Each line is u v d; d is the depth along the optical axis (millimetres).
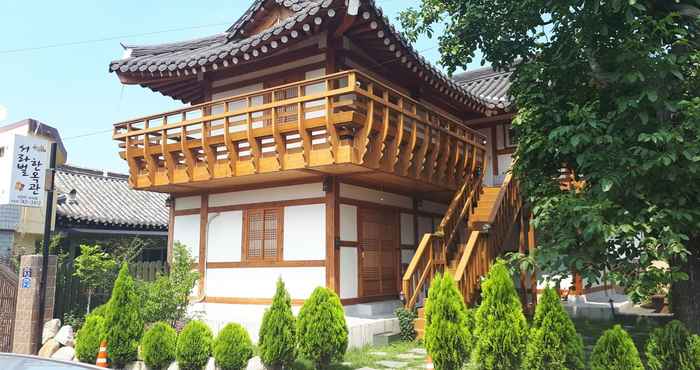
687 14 6547
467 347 6746
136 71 11680
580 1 6680
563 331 6039
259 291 11102
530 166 7715
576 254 6379
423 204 13633
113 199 18781
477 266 10195
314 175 10352
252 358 7637
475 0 8281
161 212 19203
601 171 6238
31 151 9523
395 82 12656
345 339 7594
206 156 10531
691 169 5785
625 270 6305
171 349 7945
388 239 12023
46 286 9562
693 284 6984
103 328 8281
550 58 7695
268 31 9812
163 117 11172
